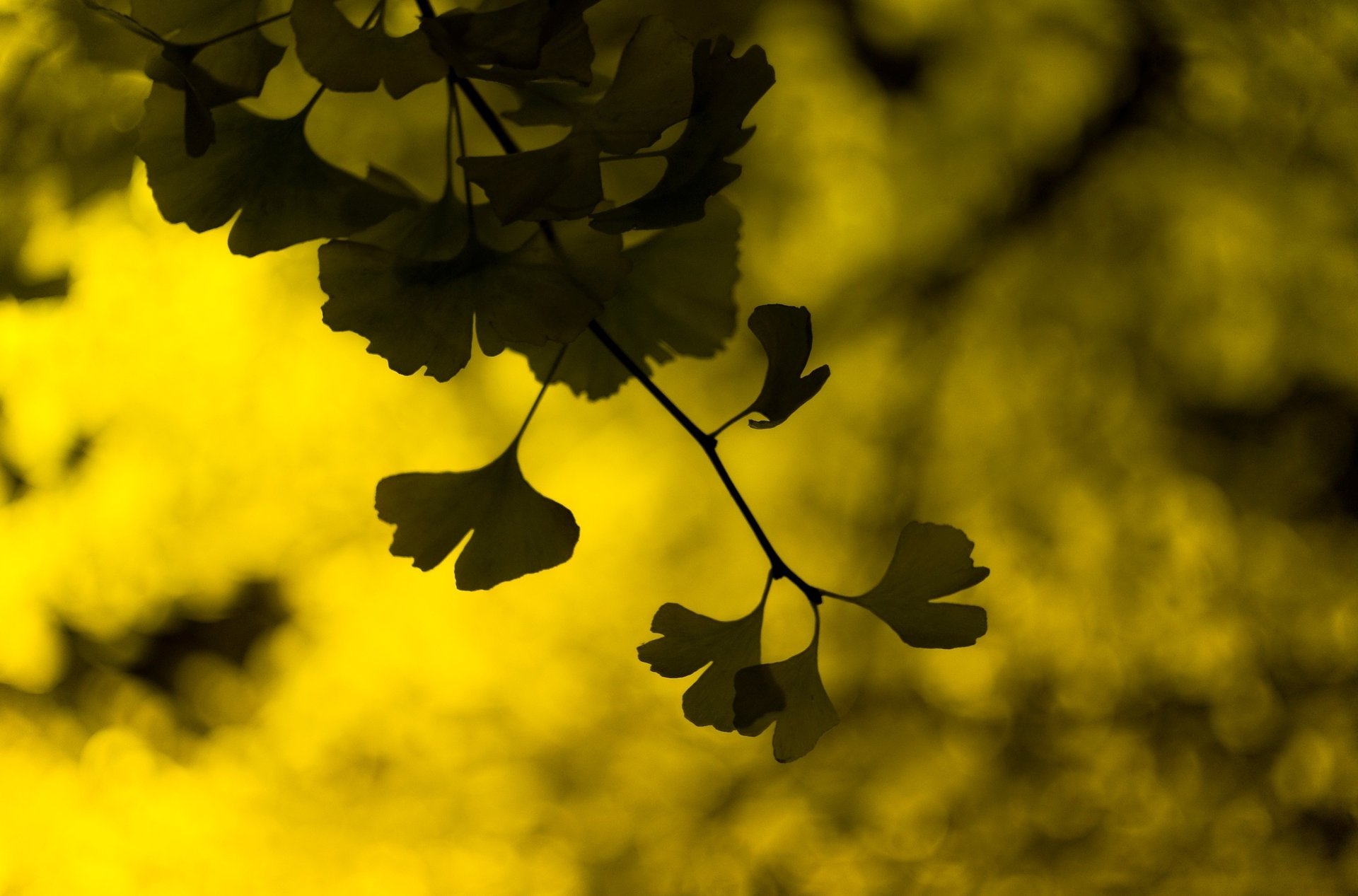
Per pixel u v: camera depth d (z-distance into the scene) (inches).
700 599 324.5
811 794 352.5
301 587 309.9
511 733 331.6
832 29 295.9
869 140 292.8
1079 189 322.0
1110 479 342.0
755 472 314.2
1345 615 355.9
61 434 262.8
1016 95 306.3
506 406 291.4
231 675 323.0
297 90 227.0
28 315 239.9
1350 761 363.6
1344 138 322.0
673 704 333.4
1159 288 327.3
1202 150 319.9
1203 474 351.3
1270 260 319.0
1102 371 333.7
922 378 329.1
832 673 342.6
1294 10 323.6
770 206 290.8
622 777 341.1
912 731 358.3
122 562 281.7
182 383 263.9
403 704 326.0
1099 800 360.2
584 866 345.1
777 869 354.9
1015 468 339.0
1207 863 364.8
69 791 320.5
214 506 283.0
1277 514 354.9
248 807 329.4
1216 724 362.0
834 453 324.8
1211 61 312.3
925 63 306.7
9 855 316.2
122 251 235.5
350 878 335.0
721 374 303.3
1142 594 346.0
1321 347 327.3
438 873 338.6
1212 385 335.6
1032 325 330.6
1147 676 354.3
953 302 324.8
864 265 306.7
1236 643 351.9
